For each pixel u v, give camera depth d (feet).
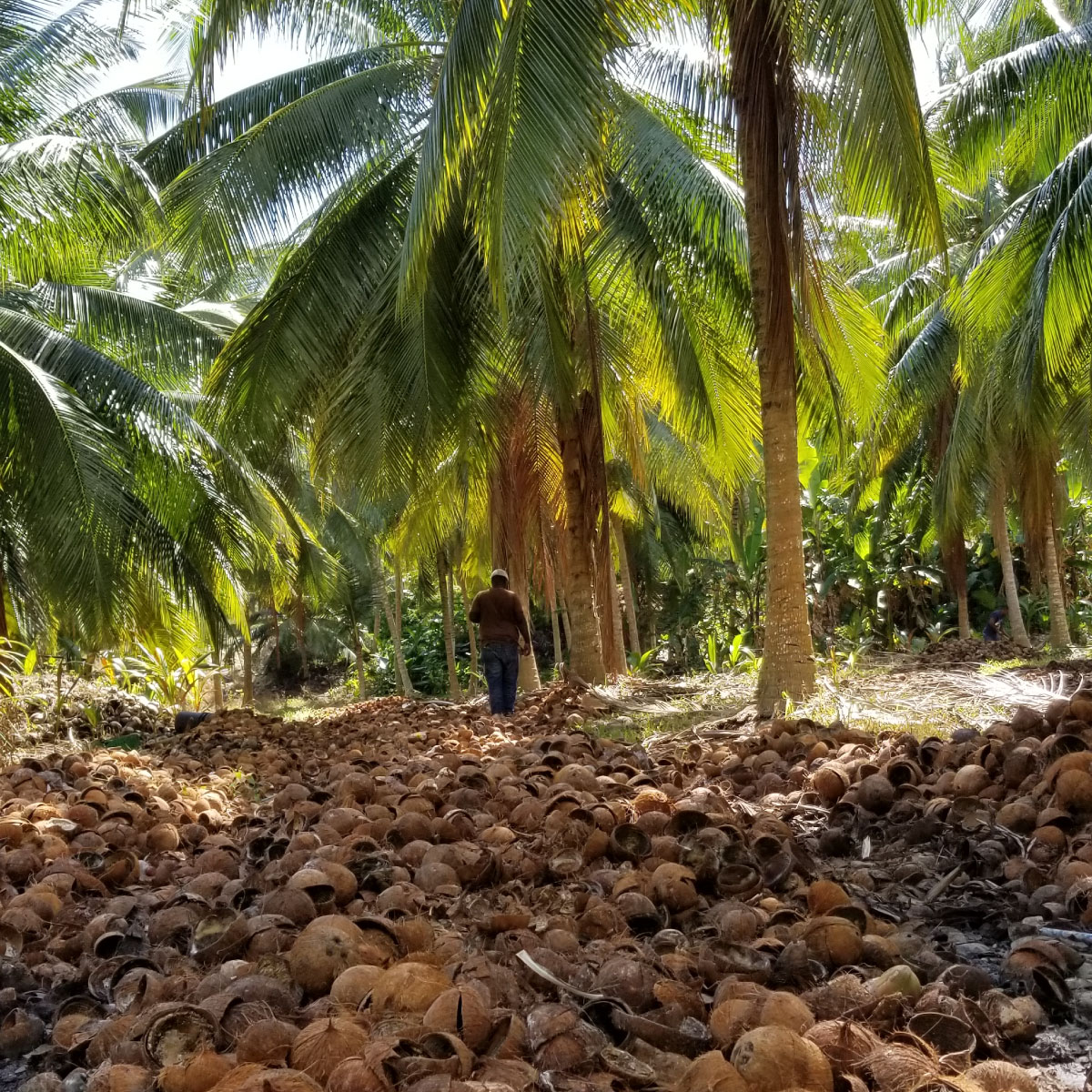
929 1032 7.46
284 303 36.55
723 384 37.83
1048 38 37.58
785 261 25.34
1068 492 84.99
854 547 77.66
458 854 12.91
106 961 9.98
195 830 16.71
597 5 20.92
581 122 20.40
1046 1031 8.29
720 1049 7.41
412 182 36.09
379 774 20.07
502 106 20.52
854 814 14.66
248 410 37.19
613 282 37.06
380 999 8.03
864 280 66.59
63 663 41.75
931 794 14.62
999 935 10.47
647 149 31.42
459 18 22.02
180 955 10.50
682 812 13.35
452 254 34.88
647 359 38.81
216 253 36.99
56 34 37.09
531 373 37.29
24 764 23.00
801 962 8.89
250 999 8.35
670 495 69.15
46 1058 8.60
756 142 25.05
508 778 17.44
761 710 26.25
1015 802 13.21
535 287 34.09
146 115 48.78
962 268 41.01
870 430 60.44
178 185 36.32
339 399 36.94
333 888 11.40
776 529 26.07
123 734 38.27
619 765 17.98
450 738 28.63
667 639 94.53
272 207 36.35
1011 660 55.47
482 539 60.18
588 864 12.92
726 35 26.32
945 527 66.64
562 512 45.39
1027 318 35.99
